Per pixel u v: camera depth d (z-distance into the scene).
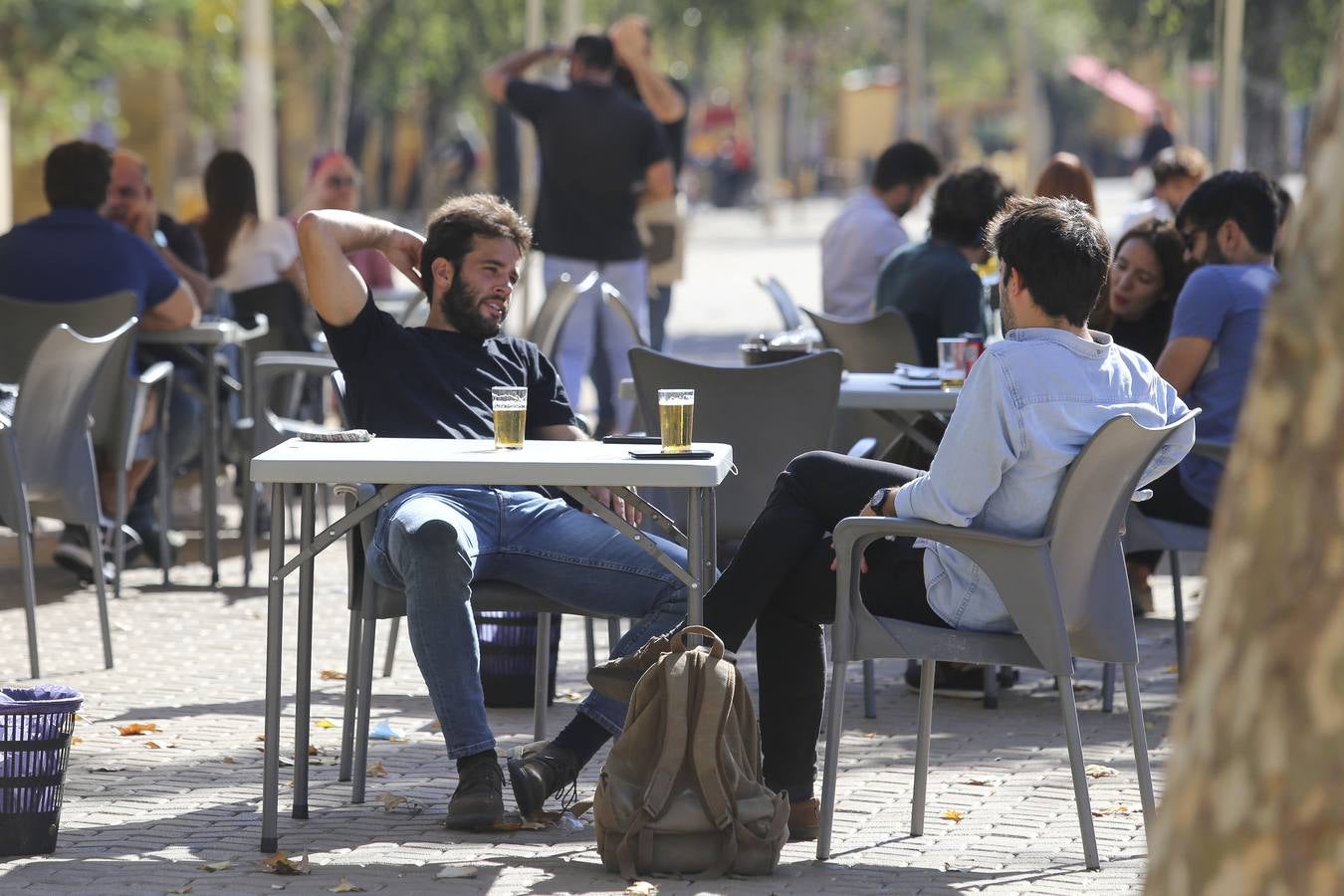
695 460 13.59
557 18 111.62
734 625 14.18
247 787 16.12
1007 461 13.17
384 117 139.75
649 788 13.29
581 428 17.95
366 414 16.33
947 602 13.79
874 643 13.59
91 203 26.06
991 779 16.67
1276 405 5.33
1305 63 79.88
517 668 19.33
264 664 21.61
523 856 13.91
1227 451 19.86
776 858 13.55
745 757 13.74
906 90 182.38
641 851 13.29
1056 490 13.32
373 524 15.45
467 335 16.72
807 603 14.31
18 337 24.53
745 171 180.38
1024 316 13.69
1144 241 23.56
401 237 16.94
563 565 15.05
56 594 25.72
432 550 14.45
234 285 32.44
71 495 21.05
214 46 79.88
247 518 26.61
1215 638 5.52
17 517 20.39
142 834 14.57
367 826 14.82
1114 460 13.19
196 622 23.98
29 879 13.27
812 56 178.25
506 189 66.88
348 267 16.25
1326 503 5.23
